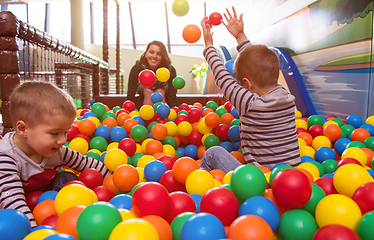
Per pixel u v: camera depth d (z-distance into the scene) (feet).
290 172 2.78
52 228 2.64
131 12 34.78
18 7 33.40
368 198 2.71
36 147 3.40
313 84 8.50
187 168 3.86
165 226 2.46
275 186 2.80
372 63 6.53
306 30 8.62
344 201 2.63
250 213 2.67
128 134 7.54
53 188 4.07
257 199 2.76
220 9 19.20
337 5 7.28
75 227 2.53
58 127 3.37
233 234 2.28
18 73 6.28
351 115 6.97
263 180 3.06
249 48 4.75
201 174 3.59
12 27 6.00
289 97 4.50
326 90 7.98
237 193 3.06
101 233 2.32
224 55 12.33
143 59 11.07
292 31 9.39
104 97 13.50
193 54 35.96
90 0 34.04
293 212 2.74
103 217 2.36
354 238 2.15
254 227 2.26
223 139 7.39
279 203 2.95
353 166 3.22
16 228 2.47
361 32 6.73
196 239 2.19
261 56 4.54
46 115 3.26
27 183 3.71
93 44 34.53
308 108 8.61
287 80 9.48
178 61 34.91
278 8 10.24
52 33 34.65
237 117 8.27
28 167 3.63
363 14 6.64
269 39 11.14
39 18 34.19
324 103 8.12
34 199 3.74
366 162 4.83
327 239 2.16
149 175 4.30
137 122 7.64
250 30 13.21
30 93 3.29
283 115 4.44
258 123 4.43
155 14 34.78
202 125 7.29
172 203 2.91
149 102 11.16
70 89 17.30
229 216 2.74
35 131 3.31
